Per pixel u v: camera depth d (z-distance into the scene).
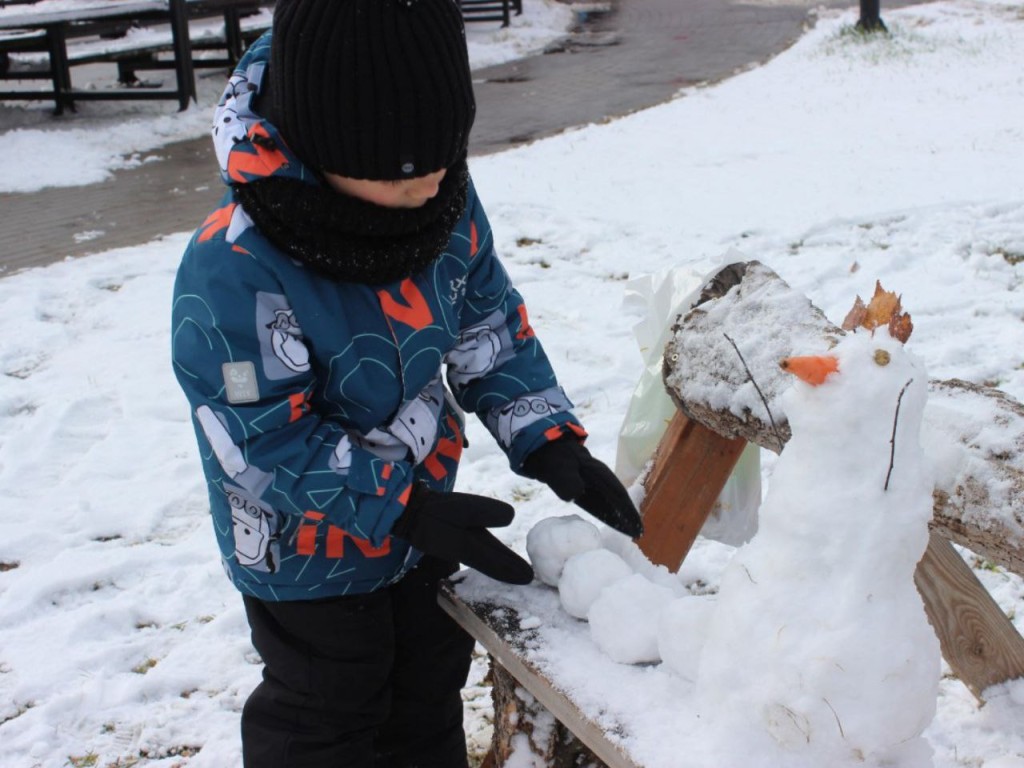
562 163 8.27
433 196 1.64
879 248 5.86
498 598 1.83
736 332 2.10
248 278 1.62
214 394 1.64
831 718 1.28
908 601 1.32
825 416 1.30
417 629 2.04
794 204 6.74
